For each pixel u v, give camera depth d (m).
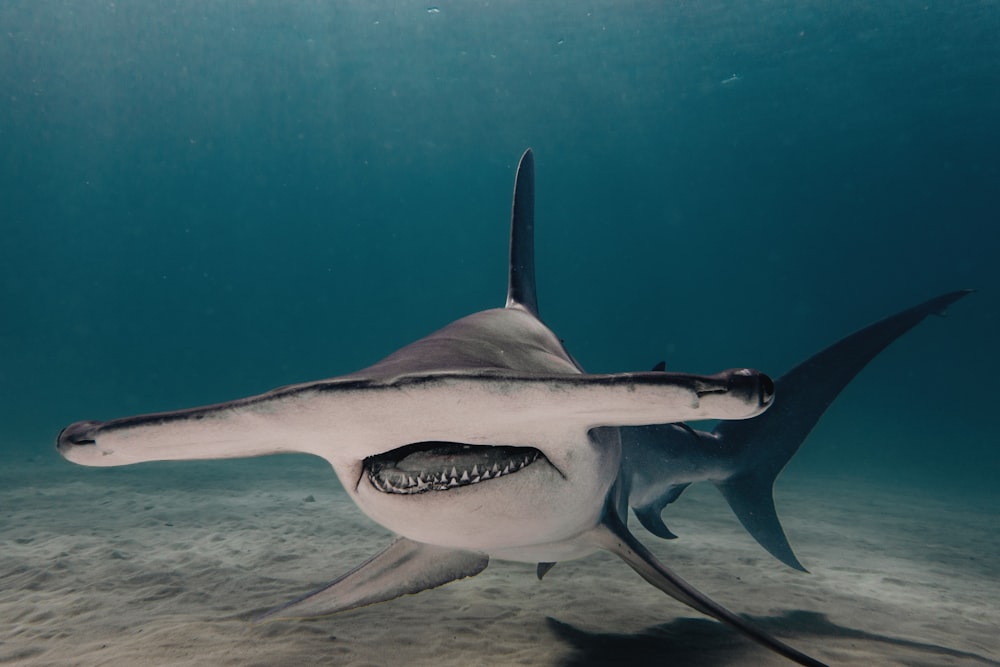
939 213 65.12
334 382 1.29
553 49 38.53
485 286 105.25
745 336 98.00
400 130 60.12
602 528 2.43
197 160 68.50
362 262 101.19
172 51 44.38
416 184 76.38
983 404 72.38
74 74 48.19
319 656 3.07
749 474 4.39
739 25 32.28
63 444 1.42
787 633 3.71
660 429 3.94
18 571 5.20
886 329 4.25
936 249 71.81
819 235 75.81
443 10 36.12
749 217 75.38
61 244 84.25
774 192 66.44
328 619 3.71
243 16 38.50
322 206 84.69
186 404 65.06
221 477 12.62
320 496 10.40
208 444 1.45
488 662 3.04
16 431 27.52
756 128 48.31
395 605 4.11
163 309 98.38
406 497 1.85
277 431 1.40
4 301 85.56
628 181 68.31
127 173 71.88
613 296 101.75
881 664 3.06
